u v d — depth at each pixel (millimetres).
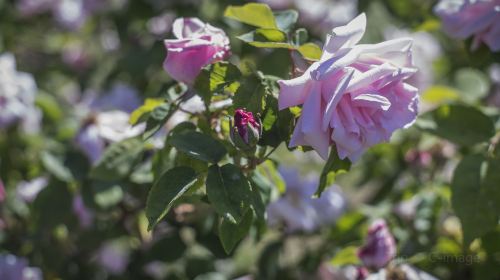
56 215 1455
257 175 1252
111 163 1303
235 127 1138
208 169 1143
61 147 1468
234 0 1530
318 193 1176
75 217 1467
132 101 1571
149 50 1636
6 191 1562
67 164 1443
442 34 1797
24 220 1547
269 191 1254
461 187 1278
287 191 1463
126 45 1827
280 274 1480
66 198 1457
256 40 1206
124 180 1401
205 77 1180
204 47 1178
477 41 1342
